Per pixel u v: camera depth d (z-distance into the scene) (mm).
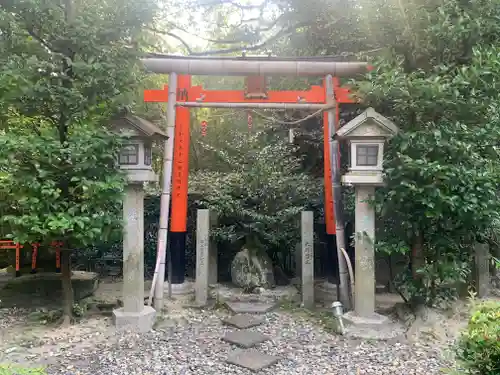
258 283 6816
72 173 4598
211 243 7484
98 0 4949
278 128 9078
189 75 6289
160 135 5293
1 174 4469
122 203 5117
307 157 9320
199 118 9820
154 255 8188
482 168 4656
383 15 5141
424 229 5137
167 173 5984
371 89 4887
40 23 4574
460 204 4488
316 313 5891
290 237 7289
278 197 7098
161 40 10773
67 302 5203
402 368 4059
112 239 4980
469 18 4465
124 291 5152
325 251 8008
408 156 4688
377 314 5191
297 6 8609
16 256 6727
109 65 4547
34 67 4371
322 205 7840
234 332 5082
